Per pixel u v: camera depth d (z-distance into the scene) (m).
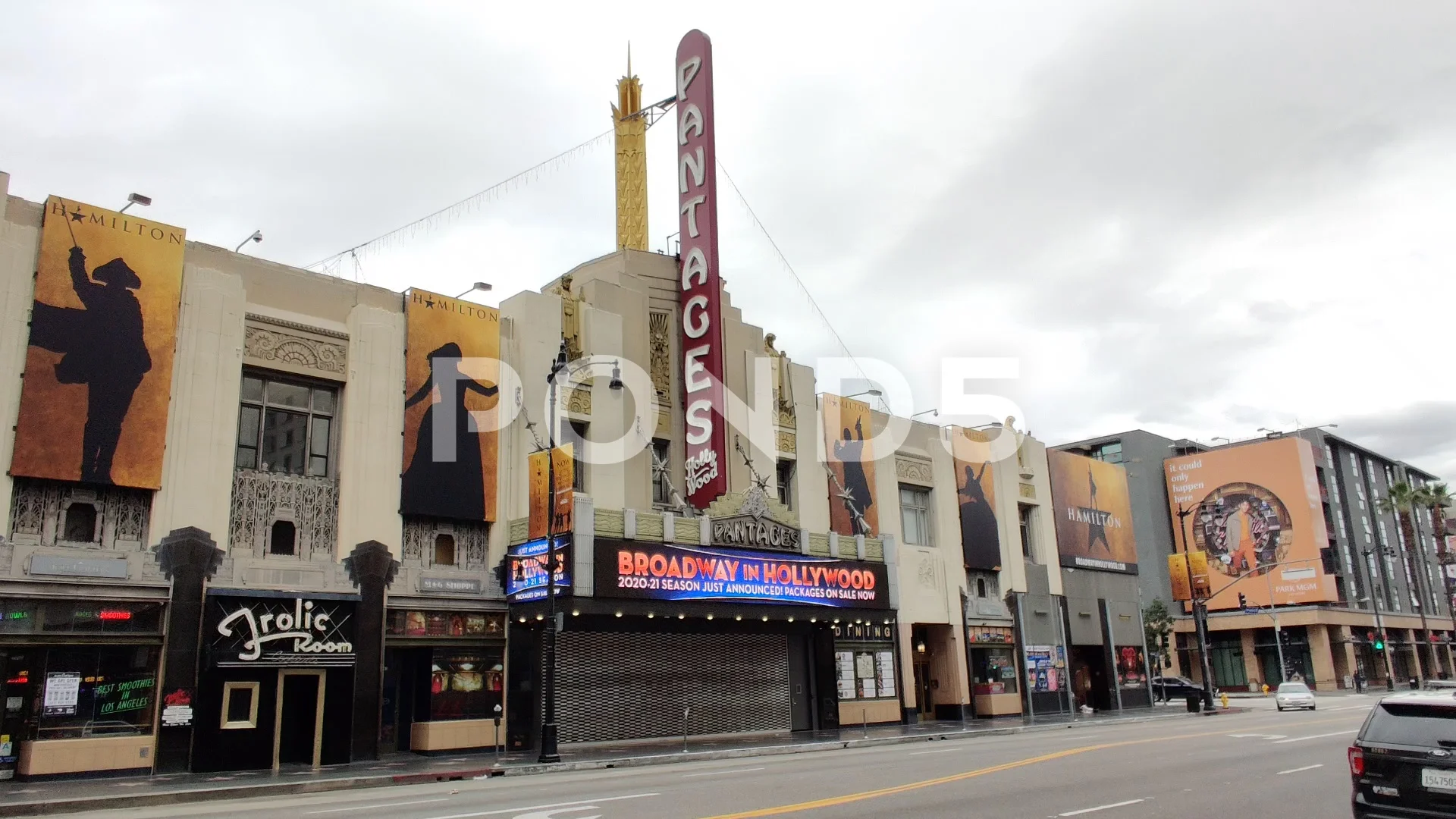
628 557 28.67
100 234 23.55
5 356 21.84
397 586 27.11
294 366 26.62
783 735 34.12
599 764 24.02
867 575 35.94
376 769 23.42
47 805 16.66
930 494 45.25
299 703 25.28
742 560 31.75
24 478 21.83
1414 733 10.08
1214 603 91.31
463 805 15.28
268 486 25.64
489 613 28.77
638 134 40.47
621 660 31.12
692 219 36.12
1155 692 65.12
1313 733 27.86
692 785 17.48
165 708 22.55
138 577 22.86
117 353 23.27
